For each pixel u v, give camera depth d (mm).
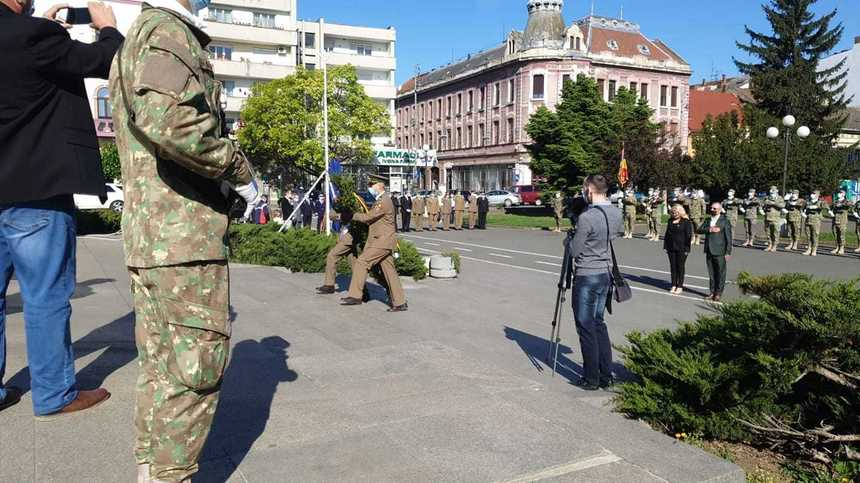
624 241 25891
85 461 3201
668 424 4562
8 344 5297
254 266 12383
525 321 8867
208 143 2100
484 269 15352
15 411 3828
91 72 3422
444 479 3184
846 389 4172
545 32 63281
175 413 2289
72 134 3480
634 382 5027
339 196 9547
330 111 43750
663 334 5316
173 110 2037
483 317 8953
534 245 23188
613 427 4055
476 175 72562
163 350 2293
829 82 53156
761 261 18547
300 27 67000
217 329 2312
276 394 4457
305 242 11898
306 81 43188
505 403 4312
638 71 66562
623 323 9312
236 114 58875
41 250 3555
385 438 3672
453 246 22688
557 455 3494
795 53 51156
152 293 2256
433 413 4098
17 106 3250
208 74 2330
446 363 5375
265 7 61844
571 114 41562
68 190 3436
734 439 4434
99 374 4605
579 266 5523
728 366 4316
